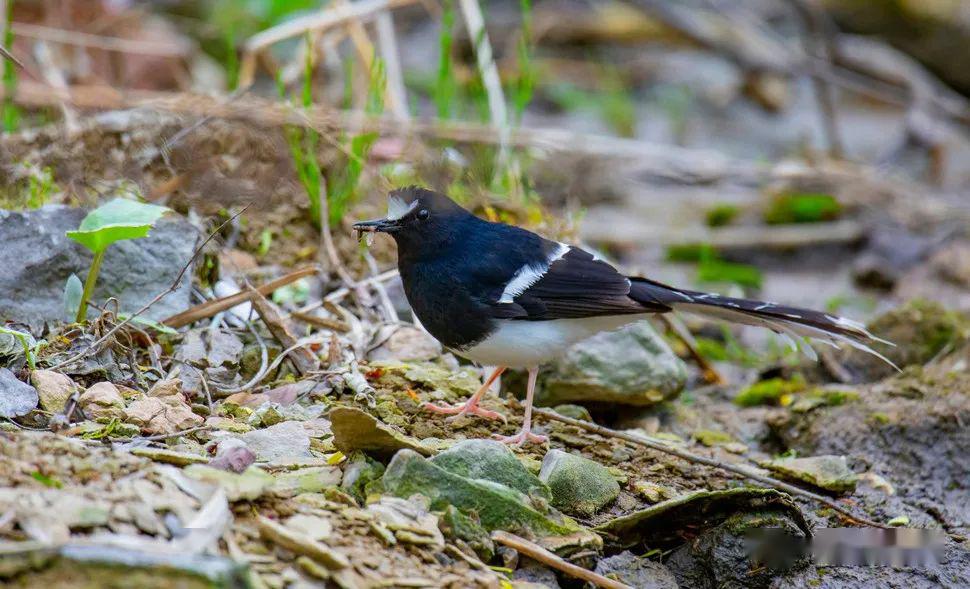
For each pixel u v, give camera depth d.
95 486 6.63
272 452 8.21
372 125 12.92
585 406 11.03
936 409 10.63
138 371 9.11
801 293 15.93
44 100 12.96
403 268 9.60
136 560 5.63
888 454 10.47
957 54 22.09
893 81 21.66
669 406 11.30
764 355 13.75
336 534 6.90
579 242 13.14
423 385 10.06
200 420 8.48
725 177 18.12
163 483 6.82
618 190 17.55
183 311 10.05
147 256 10.12
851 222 17.59
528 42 16.92
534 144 14.73
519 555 7.50
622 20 23.45
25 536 6.02
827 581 8.46
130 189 11.38
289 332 10.32
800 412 10.97
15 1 16.89
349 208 12.56
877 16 22.08
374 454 8.05
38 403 8.18
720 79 23.08
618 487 8.80
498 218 12.88
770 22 24.75
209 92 13.80
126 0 18.58
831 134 20.25
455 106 17.94
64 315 9.59
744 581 8.31
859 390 11.23
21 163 11.48
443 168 13.52
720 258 16.98
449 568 7.00
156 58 17.81
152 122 11.80
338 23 15.39
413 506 7.36
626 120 20.59
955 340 12.23
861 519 9.24
